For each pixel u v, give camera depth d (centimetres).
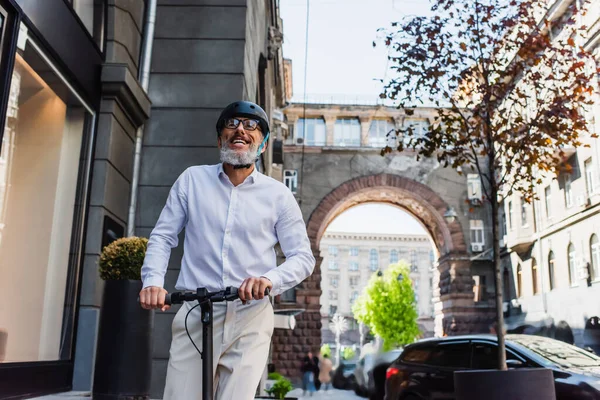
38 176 587
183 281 215
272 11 1467
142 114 787
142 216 775
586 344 2047
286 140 3381
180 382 199
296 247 221
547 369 425
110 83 704
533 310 2552
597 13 1670
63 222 635
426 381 641
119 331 526
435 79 596
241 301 195
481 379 422
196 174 224
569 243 2214
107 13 733
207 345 184
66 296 638
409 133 642
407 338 4669
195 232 216
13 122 536
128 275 540
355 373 1708
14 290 544
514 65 601
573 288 2177
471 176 3216
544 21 627
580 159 2080
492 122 623
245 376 195
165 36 840
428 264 8962
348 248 9006
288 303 2962
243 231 214
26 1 512
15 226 546
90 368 636
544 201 2452
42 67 565
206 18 845
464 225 3172
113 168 712
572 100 591
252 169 225
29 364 536
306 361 1855
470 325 3036
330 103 3553
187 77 824
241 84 819
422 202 3197
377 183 3219
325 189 3212
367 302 4912
